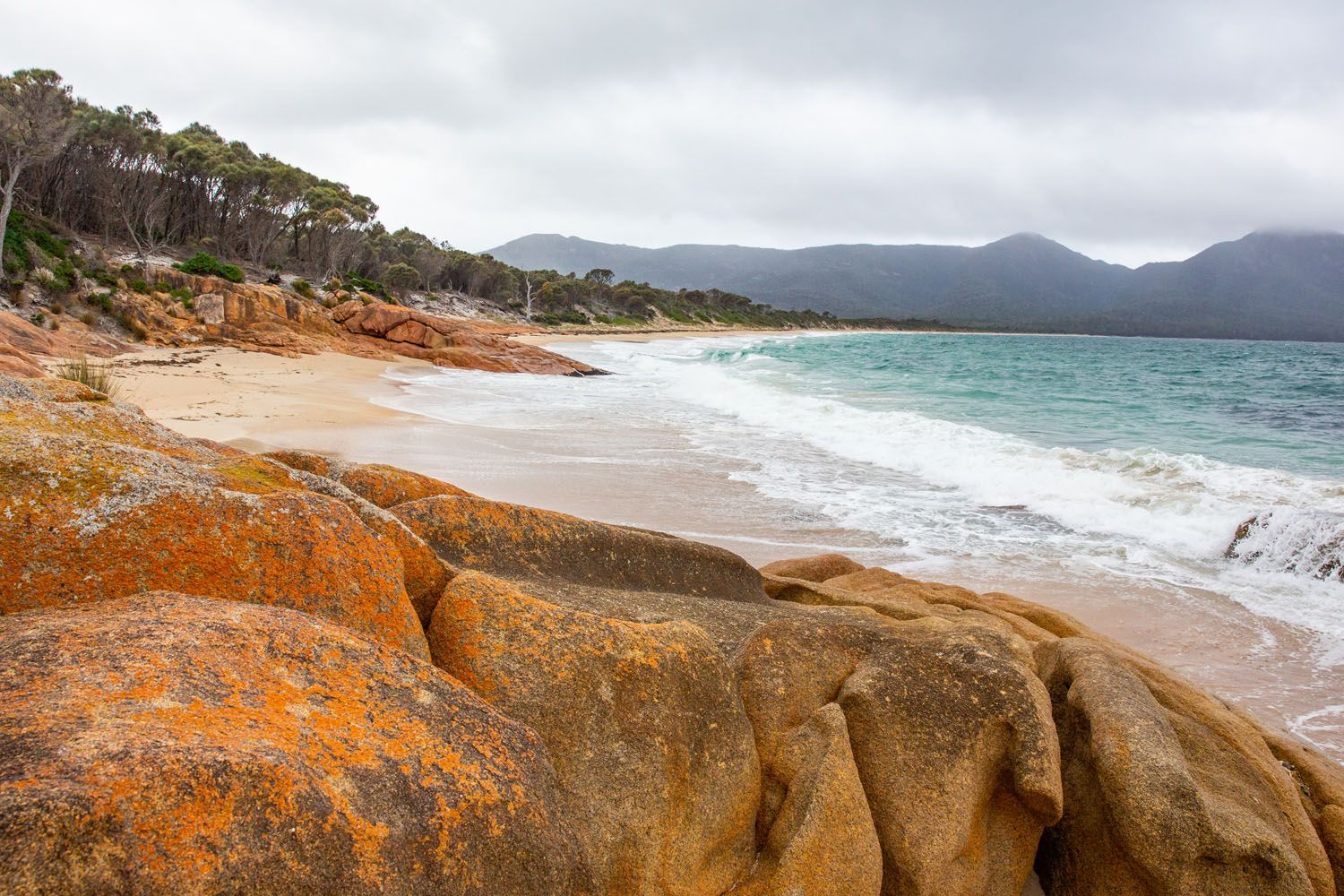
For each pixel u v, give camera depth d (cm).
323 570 396
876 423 2550
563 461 1936
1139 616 1079
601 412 2930
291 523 397
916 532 1429
